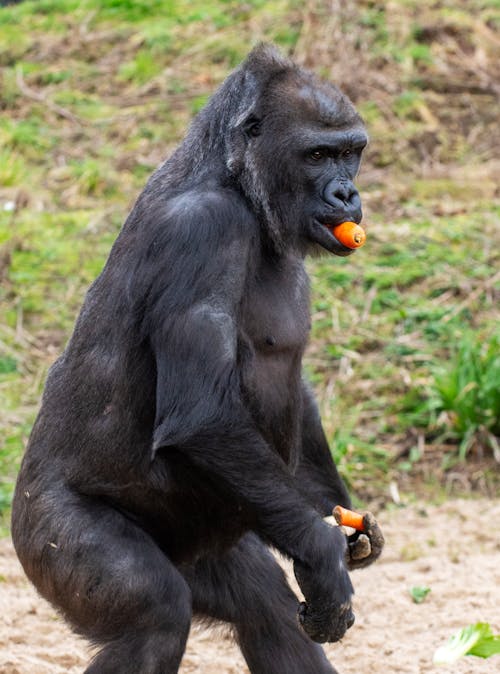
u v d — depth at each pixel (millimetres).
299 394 10617
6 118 27203
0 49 29531
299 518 9188
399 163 25172
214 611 10953
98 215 23719
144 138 26234
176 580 9570
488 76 27266
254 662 11016
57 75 28438
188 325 9430
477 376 18734
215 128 10312
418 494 17703
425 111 26281
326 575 9078
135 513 10094
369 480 17906
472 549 15750
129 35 29516
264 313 10203
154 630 9406
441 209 23578
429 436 18750
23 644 13047
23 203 23562
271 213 10219
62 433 10047
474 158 25312
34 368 20031
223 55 28219
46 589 9875
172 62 28422
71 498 9883
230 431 9281
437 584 14492
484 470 18109
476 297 21156
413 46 27797
